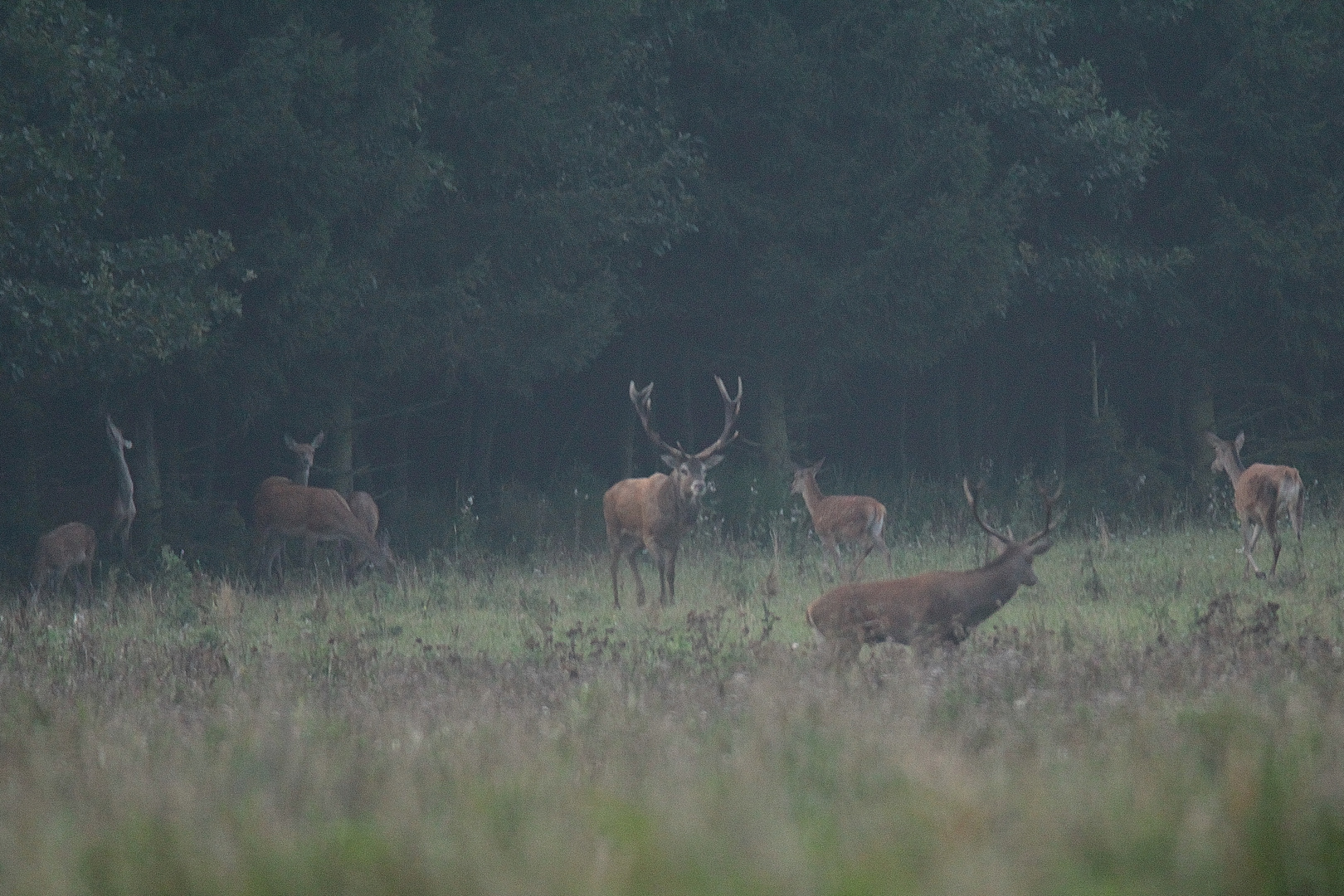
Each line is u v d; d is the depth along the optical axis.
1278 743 4.53
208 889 3.22
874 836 3.39
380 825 3.59
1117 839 3.36
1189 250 25.92
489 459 25.95
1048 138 24.67
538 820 3.55
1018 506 22.53
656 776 4.28
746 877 3.11
